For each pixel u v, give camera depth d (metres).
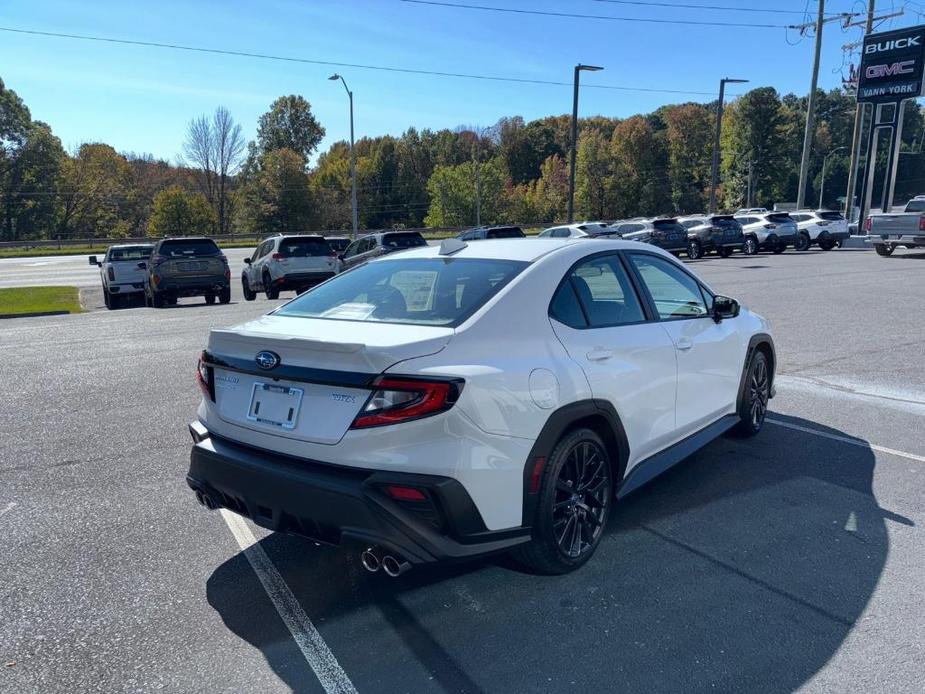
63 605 3.24
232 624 3.07
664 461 4.12
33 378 7.85
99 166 83.75
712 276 19.58
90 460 5.18
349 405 2.85
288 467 2.98
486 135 129.62
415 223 109.25
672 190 95.25
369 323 3.28
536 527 3.16
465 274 3.57
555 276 3.56
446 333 3.00
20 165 76.81
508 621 3.05
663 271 4.48
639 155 92.12
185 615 3.15
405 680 2.67
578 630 2.97
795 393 6.98
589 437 3.40
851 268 21.33
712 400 4.77
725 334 4.90
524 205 89.44
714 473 4.83
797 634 2.91
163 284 16.77
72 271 34.69
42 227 78.31
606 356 3.57
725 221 29.56
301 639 2.95
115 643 2.93
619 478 3.71
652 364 3.94
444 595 3.29
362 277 4.02
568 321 3.50
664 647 2.84
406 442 2.76
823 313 12.13
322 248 19.00
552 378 3.19
